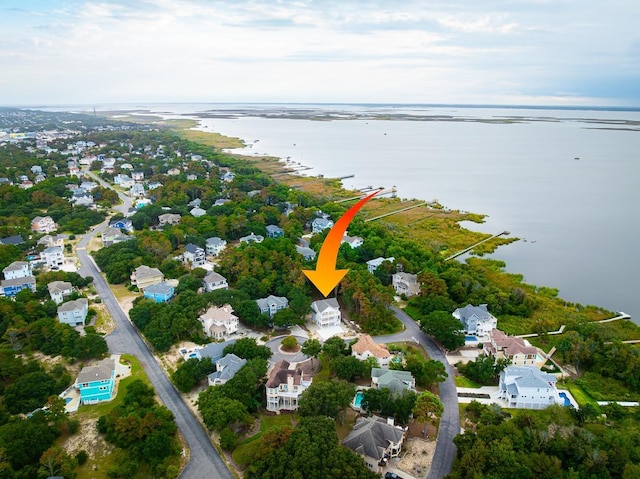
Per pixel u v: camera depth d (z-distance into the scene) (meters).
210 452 101.69
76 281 178.75
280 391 113.69
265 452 92.81
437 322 143.50
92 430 107.56
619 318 166.62
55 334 139.38
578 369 134.00
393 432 101.12
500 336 140.25
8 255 191.00
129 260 192.12
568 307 173.50
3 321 143.12
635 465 91.00
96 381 116.62
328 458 87.50
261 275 178.50
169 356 138.62
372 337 149.88
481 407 112.94
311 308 161.62
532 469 90.62
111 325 155.25
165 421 104.56
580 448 94.81
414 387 121.62
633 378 124.69
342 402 106.69
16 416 106.25
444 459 99.75
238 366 122.44
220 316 148.75
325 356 131.62
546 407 114.69
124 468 94.31
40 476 90.12
